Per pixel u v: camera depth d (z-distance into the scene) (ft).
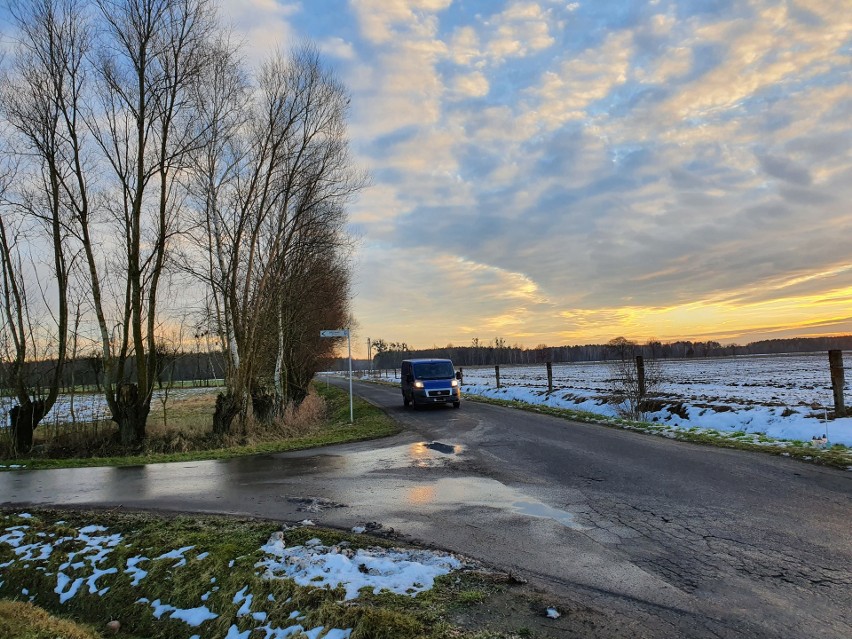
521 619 12.70
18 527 23.06
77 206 51.44
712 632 11.91
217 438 52.24
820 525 18.93
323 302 94.32
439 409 73.97
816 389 80.89
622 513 21.39
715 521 19.84
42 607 18.07
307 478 30.89
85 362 54.80
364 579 15.35
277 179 60.80
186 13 50.62
